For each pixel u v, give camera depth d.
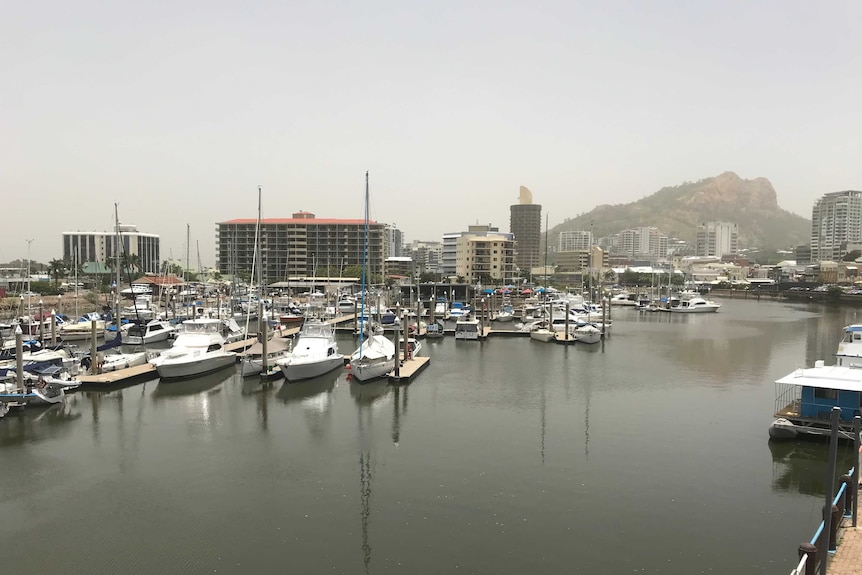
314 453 35.50
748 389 53.62
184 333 60.59
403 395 50.38
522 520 26.64
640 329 106.31
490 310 111.25
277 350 58.00
